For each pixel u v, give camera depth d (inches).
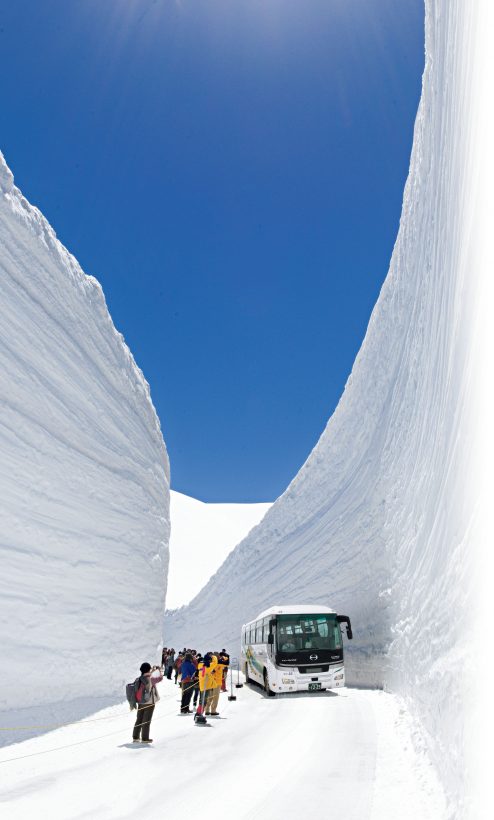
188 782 265.9
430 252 556.4
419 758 292.8
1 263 429.1
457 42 385.1
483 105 265.3
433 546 399.5
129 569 603.8
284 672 645.3
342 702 558.9
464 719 205.5
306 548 1214.3
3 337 422.3
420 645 400.5
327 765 294.7
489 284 232.8
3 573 386.3
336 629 670.5
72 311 537.6
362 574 853.2
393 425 778.2
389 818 207.5
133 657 587.2
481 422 233.0
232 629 1513.3
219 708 566.3
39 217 496.4
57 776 280.1
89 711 467.8
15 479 414.6
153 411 781.9
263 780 267.0
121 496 607.8
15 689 382.9
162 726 448.1
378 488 836.6
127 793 248.4
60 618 446.0
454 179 386.3
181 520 3587.6
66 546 470.6
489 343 225.0
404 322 766.5
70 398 516.7
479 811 160.2
